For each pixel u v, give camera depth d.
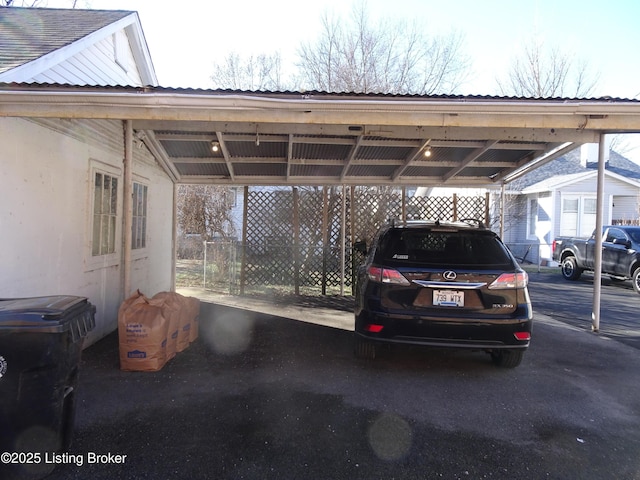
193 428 3.06
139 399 3.54
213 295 8.76
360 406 3.48
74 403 2.67
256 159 7.00
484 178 8.29
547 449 2.87
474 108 4.09
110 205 5.55
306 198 9.33
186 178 8.24
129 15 8.98
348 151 6.56
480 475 2.56
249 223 9.37
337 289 9.37
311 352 4.91
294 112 4.05
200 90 3.89
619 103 4.16
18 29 6.58
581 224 16.00
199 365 4.40
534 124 4.29
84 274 4.83
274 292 9.04
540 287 10.80
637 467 2.68
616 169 18.25
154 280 7.33
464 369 4.43
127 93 3.68
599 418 3.35
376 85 15.38
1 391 2.32
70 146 4.49
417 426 3.16
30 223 3.83
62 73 6.10
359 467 2.62
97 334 5.19
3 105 3.49
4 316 2.33
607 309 7.93
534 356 4.93
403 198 8.90
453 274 3.93
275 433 3.01
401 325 3.95
